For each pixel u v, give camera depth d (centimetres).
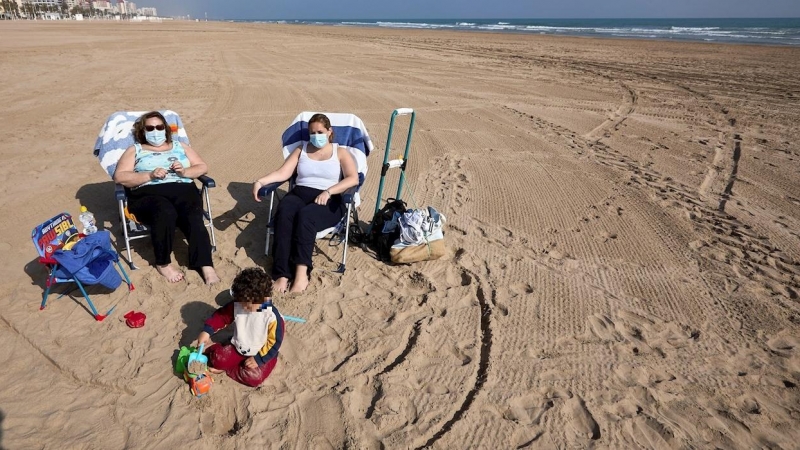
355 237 482
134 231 456
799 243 524
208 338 308
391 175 686
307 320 367
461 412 293
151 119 432
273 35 3903
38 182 612
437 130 941
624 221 564
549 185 669
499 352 342
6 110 981
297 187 450
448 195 620
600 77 1664
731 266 472
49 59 1762
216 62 1845
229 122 945
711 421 295
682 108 1196
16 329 344
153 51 2206
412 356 335
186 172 436
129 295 385
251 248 471
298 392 302
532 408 298
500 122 1023
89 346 330
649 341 362
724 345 361
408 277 433
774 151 859
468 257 469
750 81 1603
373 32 4725
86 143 782
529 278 439
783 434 289
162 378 306
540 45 3033
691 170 751
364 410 292
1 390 293
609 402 305
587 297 413
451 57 2208
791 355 352
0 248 451
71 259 339
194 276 416
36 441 261
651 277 449
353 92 1286
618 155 816
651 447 276
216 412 286
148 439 265
